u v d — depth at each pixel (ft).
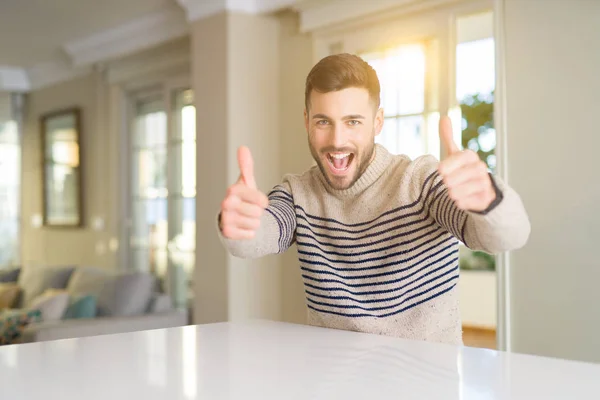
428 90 10.41
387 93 11.05
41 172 20.08
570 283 8.63
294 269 12.62
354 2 11.15
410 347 3.35
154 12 14.66
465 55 22.75
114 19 15.19
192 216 15.33
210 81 12.69
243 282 12.37
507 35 9.31
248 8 12.54
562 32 8.73
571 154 8.63
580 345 8.53
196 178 12.94
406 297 4.13
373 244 4.19
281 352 3.28
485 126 24.95
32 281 16.12
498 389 2.54
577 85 8.59
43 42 17.21
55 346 3.54
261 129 12.71
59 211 19.47
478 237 3.28
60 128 19.35
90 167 18.25
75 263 18.85
